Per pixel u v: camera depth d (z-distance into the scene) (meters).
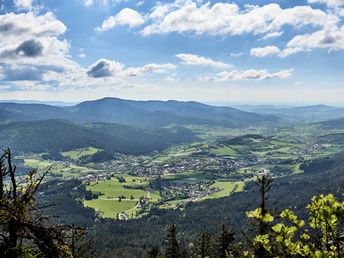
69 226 11.88
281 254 7.48
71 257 11.73
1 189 11.63
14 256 11.07
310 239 7.26
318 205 7.19
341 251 6.88
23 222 11.23
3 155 11.77
